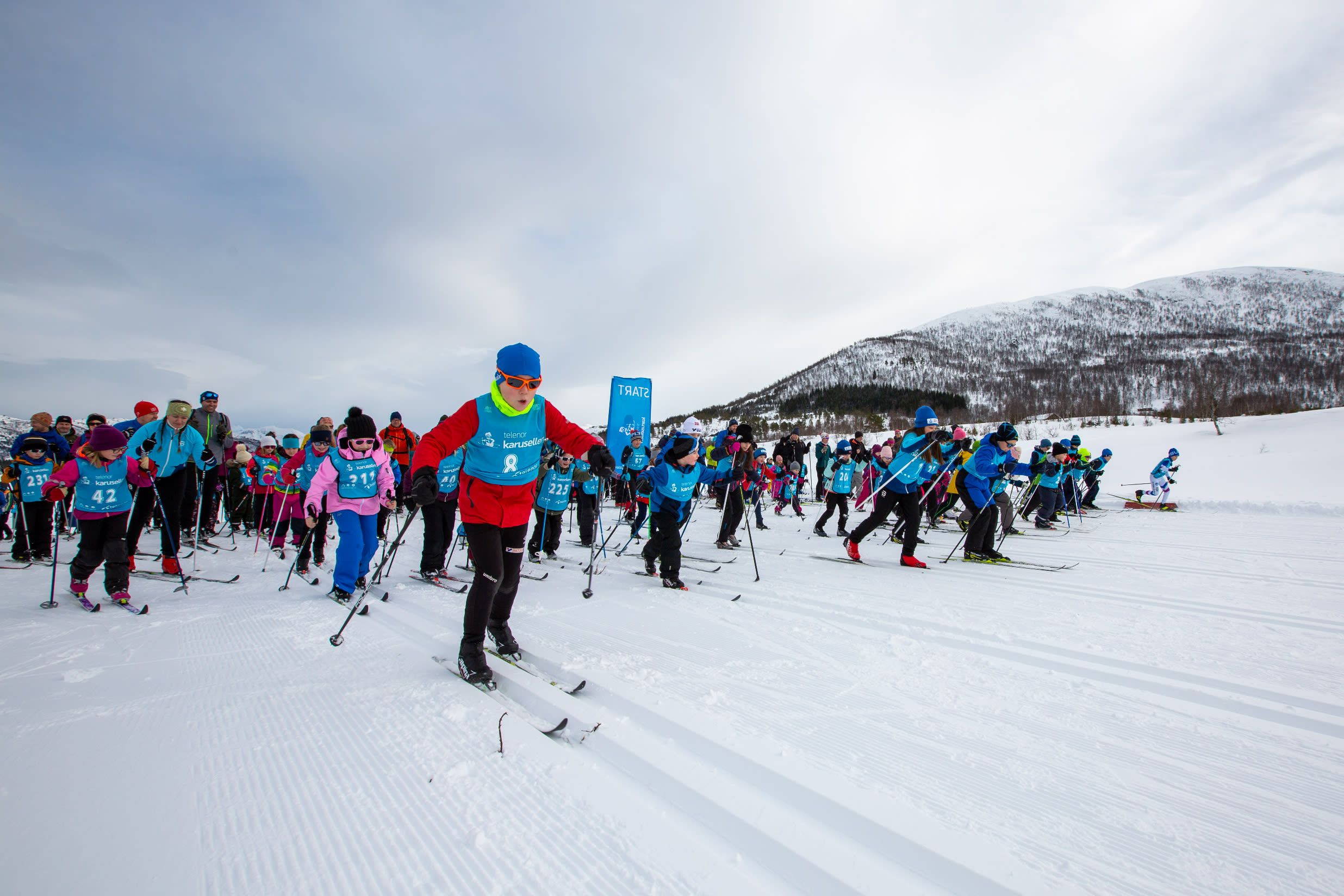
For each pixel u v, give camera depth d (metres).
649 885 1.37
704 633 3.46
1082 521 10.17
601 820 1.62
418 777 1.83
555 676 2.77
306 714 2.29
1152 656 3.05
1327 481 12.73
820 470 14.48
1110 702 2.48
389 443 6.95
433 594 4.64
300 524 7.72
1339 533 8.08
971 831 1.59
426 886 1.35
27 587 4.92
